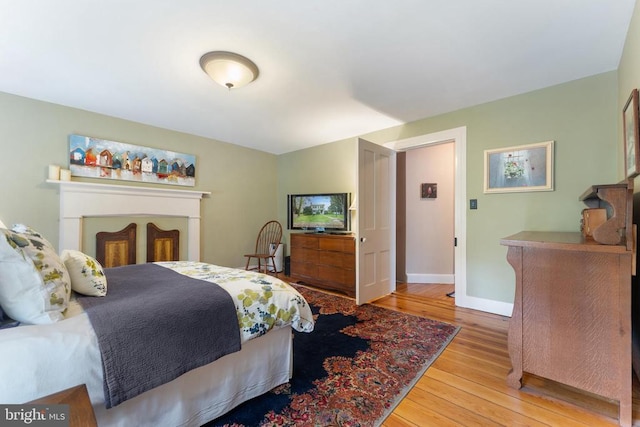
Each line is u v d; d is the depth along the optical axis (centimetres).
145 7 162
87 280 139
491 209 291
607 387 138
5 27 179
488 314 288
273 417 140
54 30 182
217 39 192
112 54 211
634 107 161
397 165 455
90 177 330
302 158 505
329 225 427
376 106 308
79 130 324
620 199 131
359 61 219
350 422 137
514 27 179
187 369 120
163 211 386
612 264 137
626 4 158
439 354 204
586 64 222
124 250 353
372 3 158
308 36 188
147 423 115
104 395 99
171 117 349
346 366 188
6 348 87
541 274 155
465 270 309
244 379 150
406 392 160
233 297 147
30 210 295
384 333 241
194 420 130
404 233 448
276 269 479
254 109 320
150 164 377
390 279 372
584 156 241
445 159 436
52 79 252
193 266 223
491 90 269
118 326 108
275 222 521
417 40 193
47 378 89
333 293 377
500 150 285
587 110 240
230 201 471
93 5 160
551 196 257
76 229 316
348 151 437
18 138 288
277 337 166
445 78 246
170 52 208
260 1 157
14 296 102
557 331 151
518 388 163
